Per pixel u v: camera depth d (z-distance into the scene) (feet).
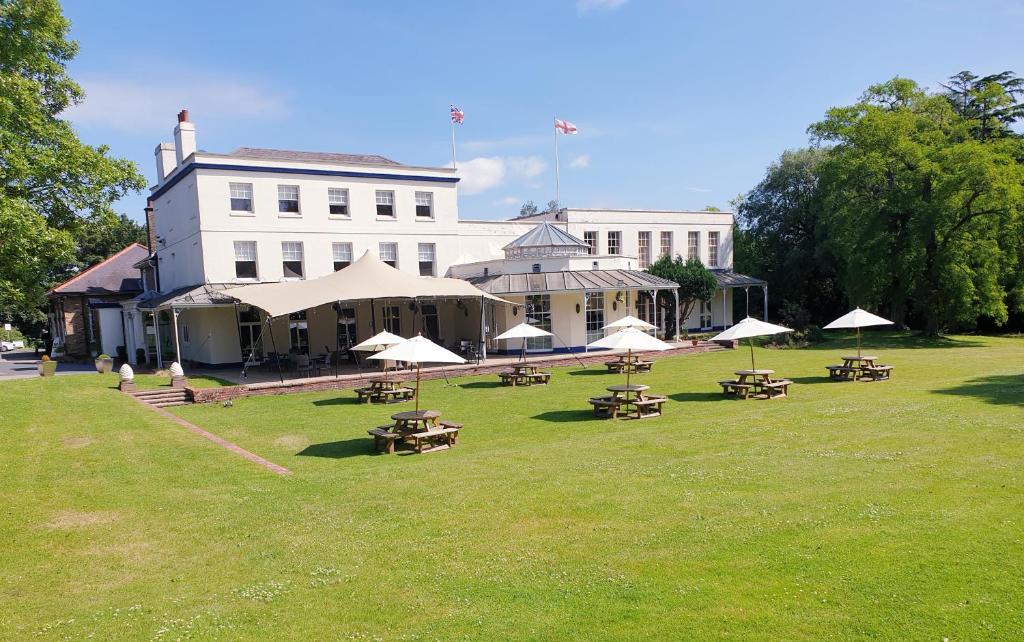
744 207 182.29
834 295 161.48
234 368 94.84
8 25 68.23
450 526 27.14
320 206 103.35
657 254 138.00
